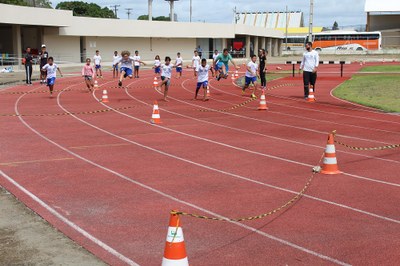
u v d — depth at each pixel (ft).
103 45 200.44
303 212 23.48
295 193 26.58
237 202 25.02
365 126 49.57
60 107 63.10
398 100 69.97
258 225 21.74
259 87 92.43
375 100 70.44
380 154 36.45
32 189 27.20
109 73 141.79
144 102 68.64
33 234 20.54
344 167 32.37
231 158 34.94
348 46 271.90
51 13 167.84
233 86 95.71
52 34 179.01
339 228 21.38
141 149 37.78
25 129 46.60
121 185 28.04
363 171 31.35
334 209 23.94
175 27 217.77
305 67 71.20
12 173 30.55
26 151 36.86
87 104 66.28
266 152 36.96
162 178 29.55
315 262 17.88
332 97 76.13
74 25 184.34
